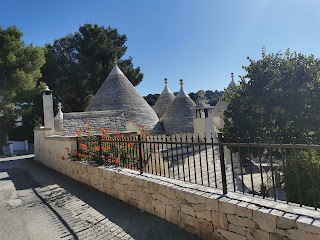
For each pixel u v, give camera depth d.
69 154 9.63
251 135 12.44
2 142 25.84
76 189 7.70
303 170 5.74
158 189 4.89
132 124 17.14
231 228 3.51
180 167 8.34
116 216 5.16
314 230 2.62
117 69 20.89
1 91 23.84
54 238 4.38
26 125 32.53
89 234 4.46
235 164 12.48
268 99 12.11
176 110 19.28
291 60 12.70
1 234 4.71
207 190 4.16
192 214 4.12
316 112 11.52
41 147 15.52
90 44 34.84
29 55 26.09
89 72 35.09
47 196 7.22
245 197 3.67
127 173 6.11
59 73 34.66
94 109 18.72
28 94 26.55
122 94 19.19
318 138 11.48
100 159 7.91
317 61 12.33
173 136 16.53
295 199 5.77
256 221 3.18
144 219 4.87
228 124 13.88
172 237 4.08
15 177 10.70
